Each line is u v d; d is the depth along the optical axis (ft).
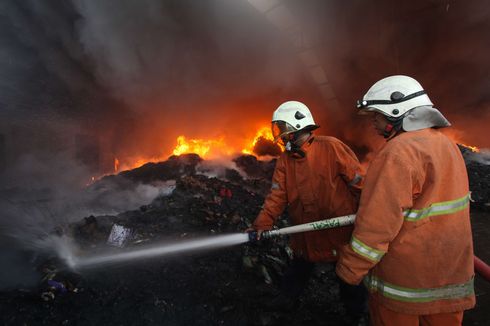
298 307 8.45
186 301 8.04
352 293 7.06
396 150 4.43
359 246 4.51
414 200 4.53
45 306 7.14
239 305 8.10
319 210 6.93
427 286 4.61
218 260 10.02
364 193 4.65
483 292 9.07
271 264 9.89
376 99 4.88
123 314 7.34
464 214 4.65
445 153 4.58
